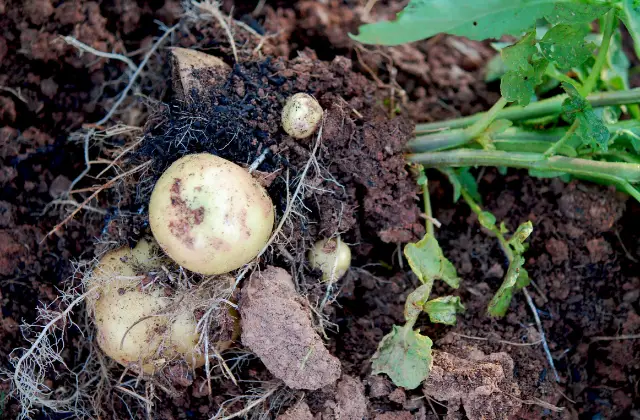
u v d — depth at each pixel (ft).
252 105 1.48
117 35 1.67
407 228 1.55
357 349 1.55
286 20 1.71
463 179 1.63
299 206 1.47
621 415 1.59
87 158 1.56
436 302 1.49
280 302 1.41
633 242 1.64
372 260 1.62
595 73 1.46
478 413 1.44
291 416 1.42
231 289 1.40
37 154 1.62
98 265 1.44
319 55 1.72
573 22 1.34
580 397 1.60
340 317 1.58
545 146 1.55
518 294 1.58
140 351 1.41
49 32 1.62
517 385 1.48
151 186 1.48
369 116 1.54
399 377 1.46
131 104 1.64
